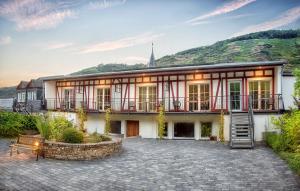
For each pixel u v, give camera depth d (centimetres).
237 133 1867
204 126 2241
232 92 2258
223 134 2058
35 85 4441
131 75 2484
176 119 2289
